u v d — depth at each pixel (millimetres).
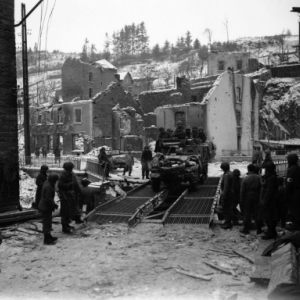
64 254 8008
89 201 13570
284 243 6395
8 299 5641
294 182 8398
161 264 7219
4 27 12227
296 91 50000
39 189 10906
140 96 49031
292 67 54219
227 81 40531
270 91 52625
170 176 15391
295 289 4867
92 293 5859
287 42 105688
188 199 13961
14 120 12430
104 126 43562
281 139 48156
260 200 8859
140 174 23250
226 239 9227
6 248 8516
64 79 54312
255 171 10000
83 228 10641
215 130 38375
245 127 43188
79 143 43188
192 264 7180
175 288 5973
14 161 12266
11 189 12203
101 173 18438
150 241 9078
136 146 43031
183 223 11117
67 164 10172
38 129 47938
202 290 5875
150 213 13117
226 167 10664
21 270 6992
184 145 17641
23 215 11750
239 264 7152
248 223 9734
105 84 56812
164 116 40812
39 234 9891
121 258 7652
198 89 43125
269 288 5141
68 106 44438
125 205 13352
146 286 6082
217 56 64000
